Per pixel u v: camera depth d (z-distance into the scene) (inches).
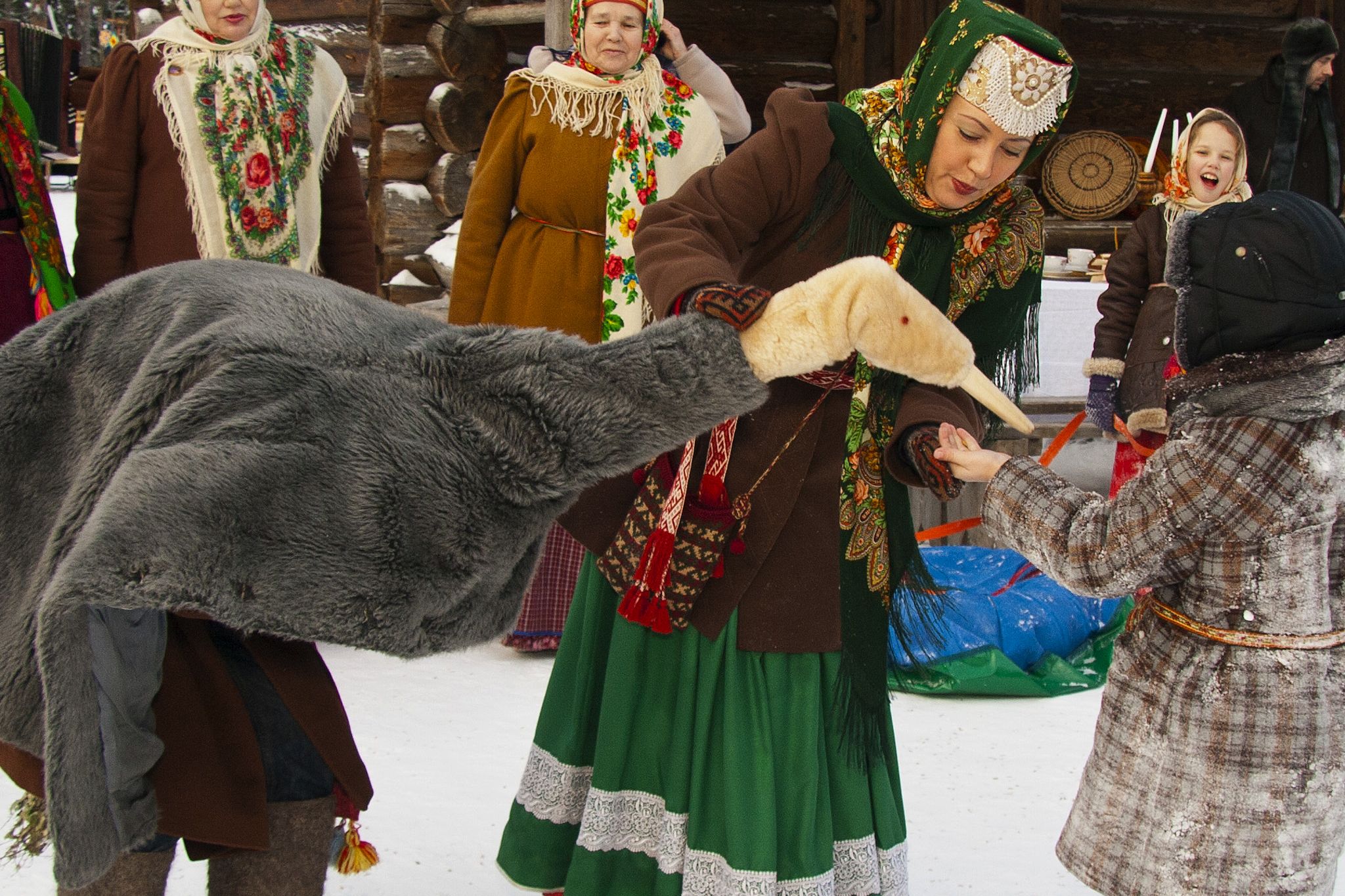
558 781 85.7
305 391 58.9
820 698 82.5
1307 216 69.8
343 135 153.8
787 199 81.2
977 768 126.0
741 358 62.6
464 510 59.0
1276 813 72.1
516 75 148.4
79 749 57.9
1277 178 241.9
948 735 135.2
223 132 139.7
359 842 82.4
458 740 126.6
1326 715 72.4
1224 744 72.7
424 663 150.6
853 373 82.0
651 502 80.7
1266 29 306.3
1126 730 77.3
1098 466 270.8
